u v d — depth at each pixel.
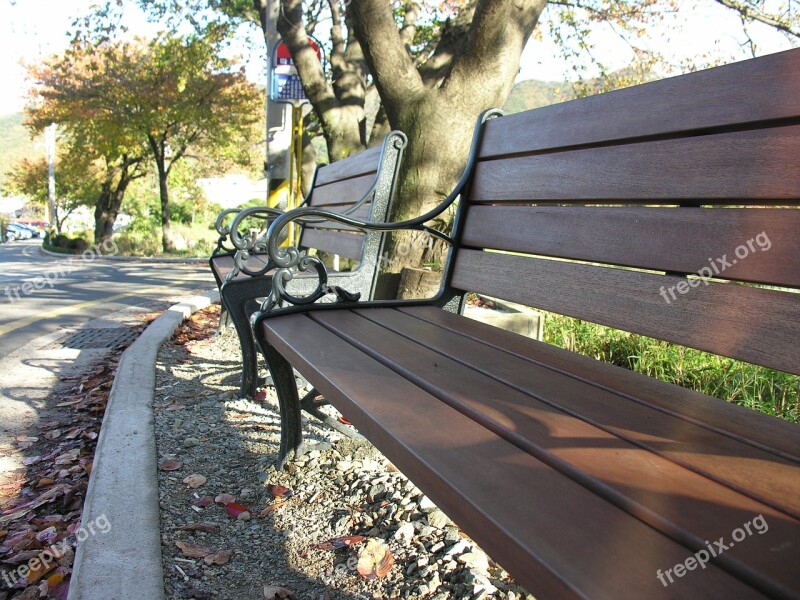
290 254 2.21
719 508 0.82
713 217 1.46
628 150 1.72
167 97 24.34
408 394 1.33
